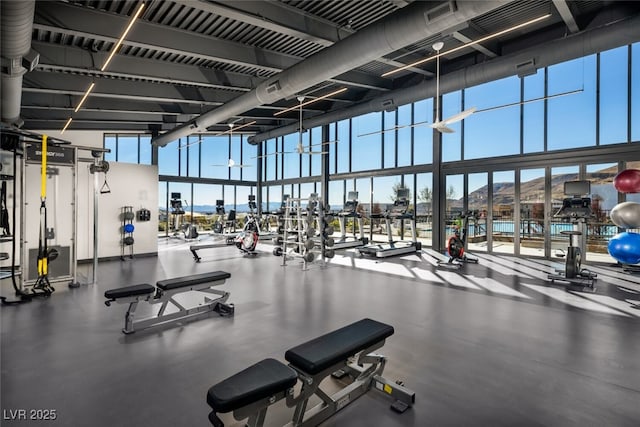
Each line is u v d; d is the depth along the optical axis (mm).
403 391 2135
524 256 7719
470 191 8594
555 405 2104
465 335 3205
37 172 5852
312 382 1877
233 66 6836
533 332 3270
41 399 2178
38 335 3230
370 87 8258
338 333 2266
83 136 7695
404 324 3504
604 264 6617
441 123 5148
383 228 12305
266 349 2928
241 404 1555
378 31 4102
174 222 12953
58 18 4246
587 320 3598
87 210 7473
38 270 4660
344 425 1943
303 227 8281
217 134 12508
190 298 4473
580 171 6926
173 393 2252
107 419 1984
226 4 4219
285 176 13508
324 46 5992
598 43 5242
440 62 7703
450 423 1946
